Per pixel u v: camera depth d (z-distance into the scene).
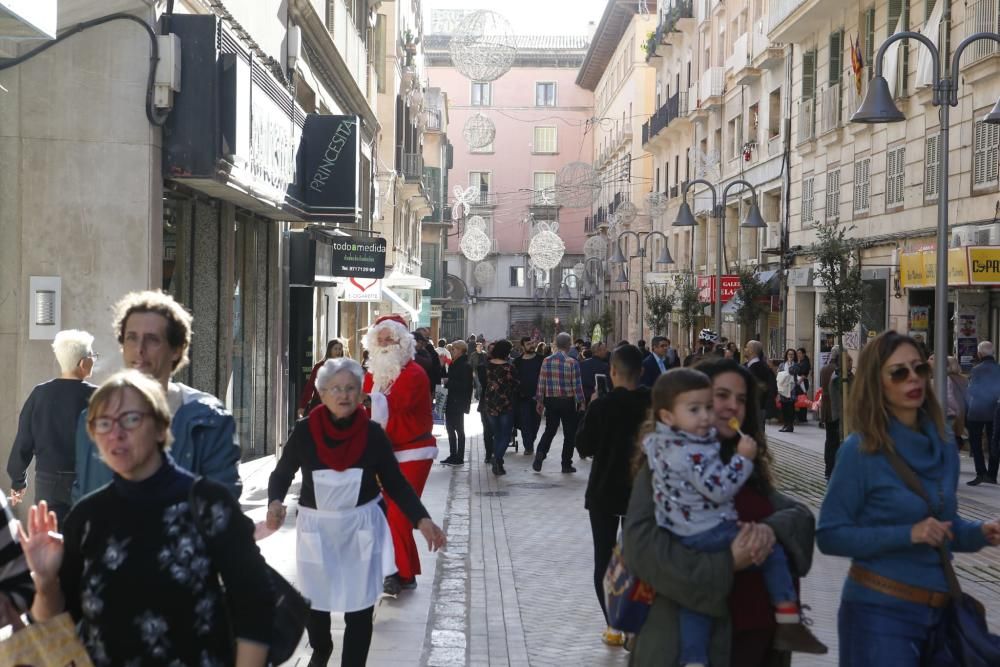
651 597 4.27
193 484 3.50
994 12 20.88
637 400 7.53
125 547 3.43
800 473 17.62
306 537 6.50
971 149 21.72
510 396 17.36
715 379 4.58
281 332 18.89
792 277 32.16
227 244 14.82
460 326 78.00
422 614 8.55
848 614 4.63
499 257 79.00
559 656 7.45
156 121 10.83
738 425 4.40
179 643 3.42
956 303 21.80
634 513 4.23
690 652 4.15
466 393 18.86
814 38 31.55
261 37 15.78
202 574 3.45
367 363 9.34
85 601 3.45
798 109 32.56
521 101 81.38
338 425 6.55
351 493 6.51
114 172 10.70
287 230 19.66
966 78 21.75
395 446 9.09
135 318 4.57
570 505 14.27
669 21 48.72
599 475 7.57
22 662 3.38
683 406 4.16
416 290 48.06
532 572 10.15
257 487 14.50
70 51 10.62
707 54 45.25
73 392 7.51
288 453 6.61
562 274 78.19
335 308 25.44
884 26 26.36
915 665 4.48
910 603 4.49
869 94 15.02
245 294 16.94
